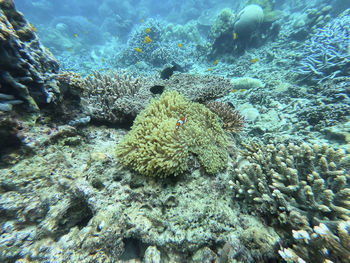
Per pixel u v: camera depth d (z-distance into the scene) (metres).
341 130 4.16
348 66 6.80
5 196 2.44
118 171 2.80
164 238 2.25
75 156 3.19
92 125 4.09
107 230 2.25
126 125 4.36
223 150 3.10
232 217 2.45
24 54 2.78
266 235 2.12
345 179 2.15
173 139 2.69
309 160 2.46
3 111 2.52
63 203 2.58
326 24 10.48
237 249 1.99
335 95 5.53
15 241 2.31
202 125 3.21
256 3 14.03
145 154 2.60
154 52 14.01
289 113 5.73
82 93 3.80
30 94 2.95
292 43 10.94
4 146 2.63
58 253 2.22
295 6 17.86
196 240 2.21
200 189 2.63
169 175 2.72
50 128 3.16
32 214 2.47
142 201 2.54
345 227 1.70
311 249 1.81
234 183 2.68
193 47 16.08
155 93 4.61
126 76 5.52
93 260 2.12
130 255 2.41
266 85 8.23
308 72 7.48
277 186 2.37
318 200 2.17
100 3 39.44
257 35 12.23
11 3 2.80
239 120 4.38
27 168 2.62
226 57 12.70
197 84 5.18
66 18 29.98
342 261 1.62
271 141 4.41
